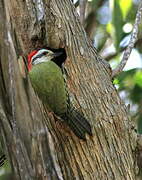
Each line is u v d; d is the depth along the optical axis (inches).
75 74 475.8
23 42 477.1
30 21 477.7
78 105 463.5
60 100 452.1
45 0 478.6
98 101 470.3
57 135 450.9
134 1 788.0
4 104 414.0
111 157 450.6
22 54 460.1
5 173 641.6
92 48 508.1
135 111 722.2
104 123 461.4
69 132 450.9
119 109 476.4
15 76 413.4
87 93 470.9
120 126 467.5
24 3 481.1
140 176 465.7
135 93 719.1
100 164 444.8
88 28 765.3
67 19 490.9
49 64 466.9
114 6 673.0
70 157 443.5
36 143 412.2
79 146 446.9
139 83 709.3
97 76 484.4
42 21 472.1
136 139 474.0
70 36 484.1
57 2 493.7
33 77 462.9
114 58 794.8
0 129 421.1
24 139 410.0
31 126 411.8
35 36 476.7
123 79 673.6
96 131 455.8
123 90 736.3
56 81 457.7
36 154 412.2
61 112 450.0
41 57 476.4
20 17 479.5
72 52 481.1
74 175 438.6
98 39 836.0
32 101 416.5
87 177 438.6
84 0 594.6
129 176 450.9
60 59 479.8
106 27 806.5
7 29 423.5
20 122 409.7
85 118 453.4
